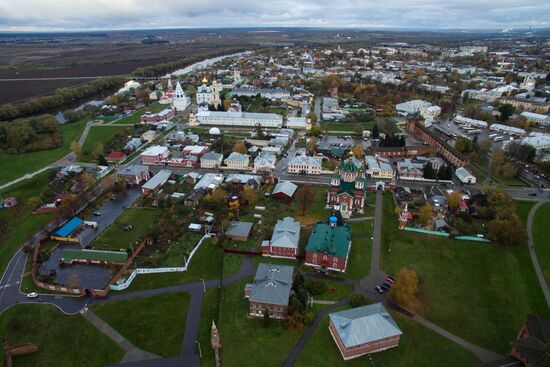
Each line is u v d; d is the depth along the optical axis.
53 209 165.12
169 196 169.88
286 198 171.88
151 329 101.62
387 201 172.75
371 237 143.62
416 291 110.69
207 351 94.75
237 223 145.88
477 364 90.81
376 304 98.94
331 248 124.12
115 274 122.88
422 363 91.31
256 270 125.19
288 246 129.50
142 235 145.50
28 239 143.75
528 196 178.75
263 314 104.81
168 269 124.88
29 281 120.81
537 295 114.50
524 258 131.62
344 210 159.00
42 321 104.56
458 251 135.12
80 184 186.88
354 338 90.31
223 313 106.75
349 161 160.12
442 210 161.62
